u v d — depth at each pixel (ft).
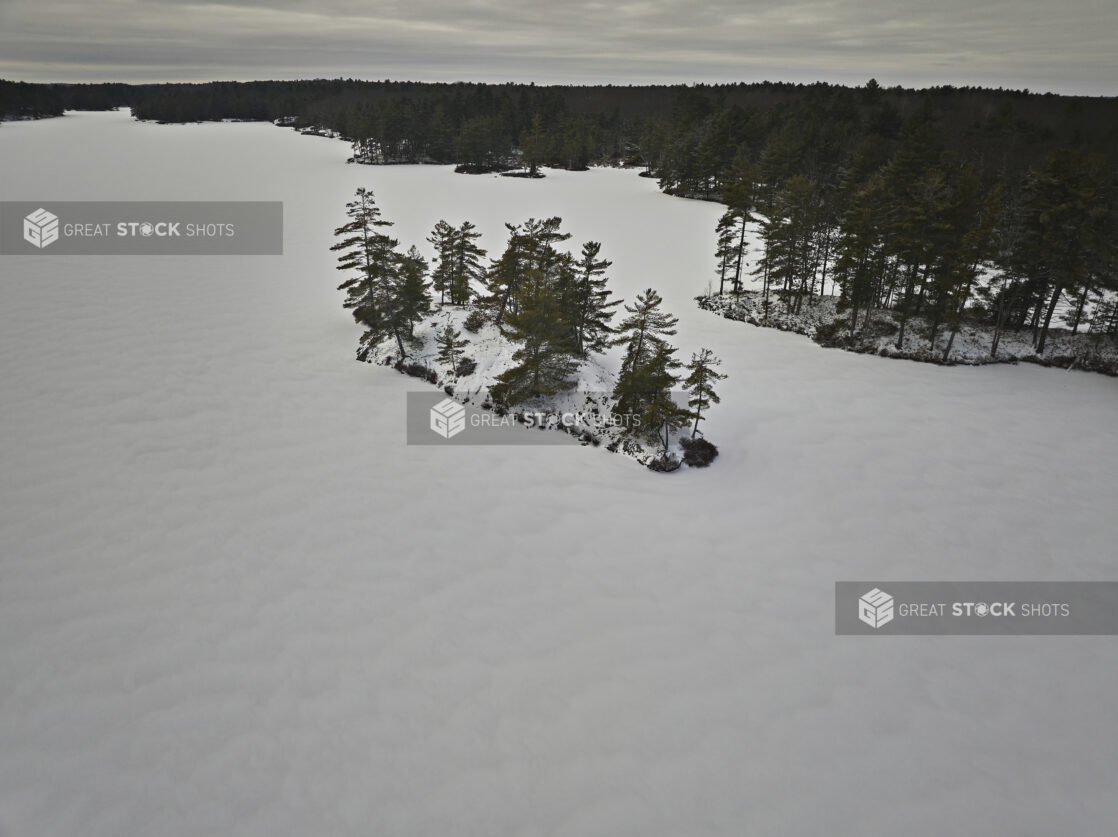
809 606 86.94
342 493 108.78
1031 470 117.70
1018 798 62.64
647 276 232.53
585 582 90.27
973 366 157.99
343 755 64.85
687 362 158.71
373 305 151.74
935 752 67.21
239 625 80.74
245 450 120.88
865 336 170.91
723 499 109.70
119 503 104.27
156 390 143.23
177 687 71.82
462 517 103.50
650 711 70.85
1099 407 139.74
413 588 88.07
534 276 134.21
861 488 112.47
